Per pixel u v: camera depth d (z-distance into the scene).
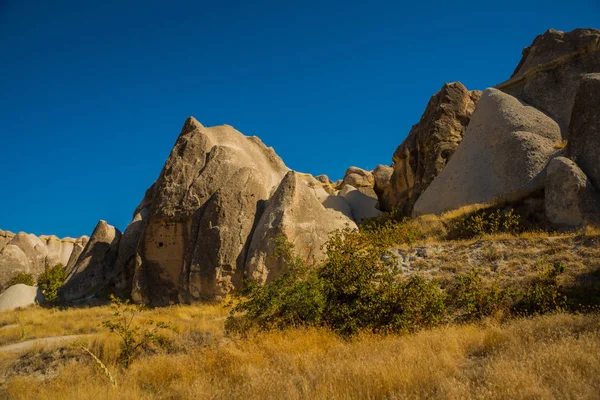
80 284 28.00
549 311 9.67
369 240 13.63
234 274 23.03
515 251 13.17
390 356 7.26
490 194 18.95
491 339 7.68
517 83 23.80
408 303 10.52
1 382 11.09
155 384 8.26
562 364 5.86
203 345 11.25
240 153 28.44
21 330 16.81
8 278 35.97
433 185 21.88
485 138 20.81
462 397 5.20
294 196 23.77
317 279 11.49
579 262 11.70
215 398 6.68
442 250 14.34
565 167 15.70
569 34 23.27
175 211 25.86
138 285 25.11
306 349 8.76
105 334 13.35
